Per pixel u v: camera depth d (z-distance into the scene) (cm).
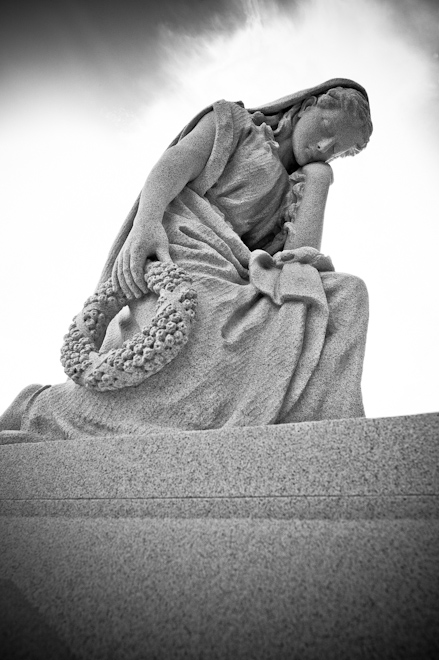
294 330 226
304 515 143
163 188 271
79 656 117
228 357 225
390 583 117
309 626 113
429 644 104
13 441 222
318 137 314
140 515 161
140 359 212
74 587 139
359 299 240
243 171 301
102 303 254
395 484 139
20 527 172
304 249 259
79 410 225
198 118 314
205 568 133
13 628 129
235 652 111
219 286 247
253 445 160
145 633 120
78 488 178
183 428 210
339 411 211
